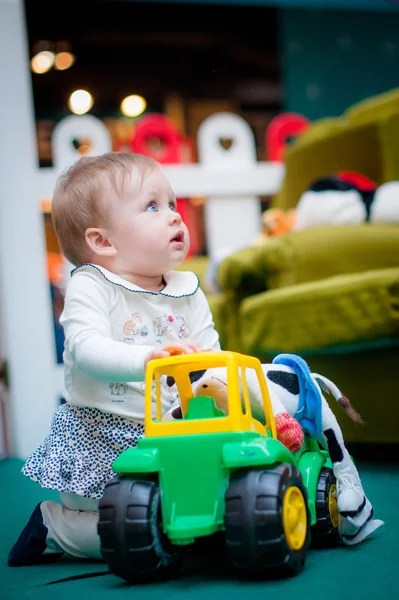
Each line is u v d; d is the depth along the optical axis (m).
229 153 2.76
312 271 1.88
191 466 0.90
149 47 4.96
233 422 0.91
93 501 1.10
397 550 1.02
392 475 1.62
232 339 2.10
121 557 0.89
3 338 2.40
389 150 2.32
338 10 3.87
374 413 1.76
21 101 2.43
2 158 2.40
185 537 0.86
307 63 3.86
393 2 3.55
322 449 1.18
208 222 2.72
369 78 3.90
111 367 1.01
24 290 2.40
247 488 0.86
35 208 2.43
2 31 2.42
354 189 2.14
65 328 1.10
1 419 2.46
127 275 1.18
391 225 1.99
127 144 2.88
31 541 1.11
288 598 0.81
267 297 1.88
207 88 5.22
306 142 2.68
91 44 4.84
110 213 1.16
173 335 1.17
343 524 1.06
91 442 1.12
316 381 1.12
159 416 0.96
